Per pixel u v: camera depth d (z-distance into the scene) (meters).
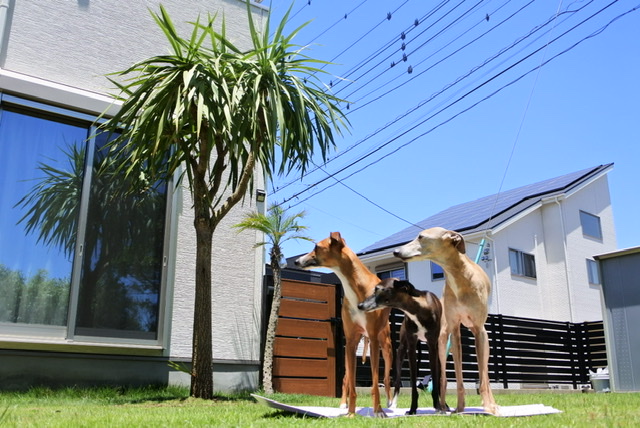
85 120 6.21
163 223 6.55
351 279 3.49
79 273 5.83
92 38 6.57
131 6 6.96
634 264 7.86
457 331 3.50
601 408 4.04
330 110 5.68
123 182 6.32
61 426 2.67
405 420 2.82
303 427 2.61
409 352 3.52
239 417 3.21
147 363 6.12
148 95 5.19
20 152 5.82
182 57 5.22
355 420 2.91
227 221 7.16
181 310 6.49
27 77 5.90
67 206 5.97
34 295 5.63
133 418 3.12
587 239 15.16
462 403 3.46
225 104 4.76
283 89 5.29
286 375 6.99
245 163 5.46
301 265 3.52
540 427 2.48
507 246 13.56
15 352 5.35
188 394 5.61
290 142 5.59
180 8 7.37
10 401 4.64
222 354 6.70
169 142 5.35
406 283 3.35
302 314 7.30
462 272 3.37
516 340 10.95
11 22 6.04
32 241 5.71
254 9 8.05
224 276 6.96
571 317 13.88
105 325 5.92
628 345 7.78
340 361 7.40
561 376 11.52
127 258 6.20
